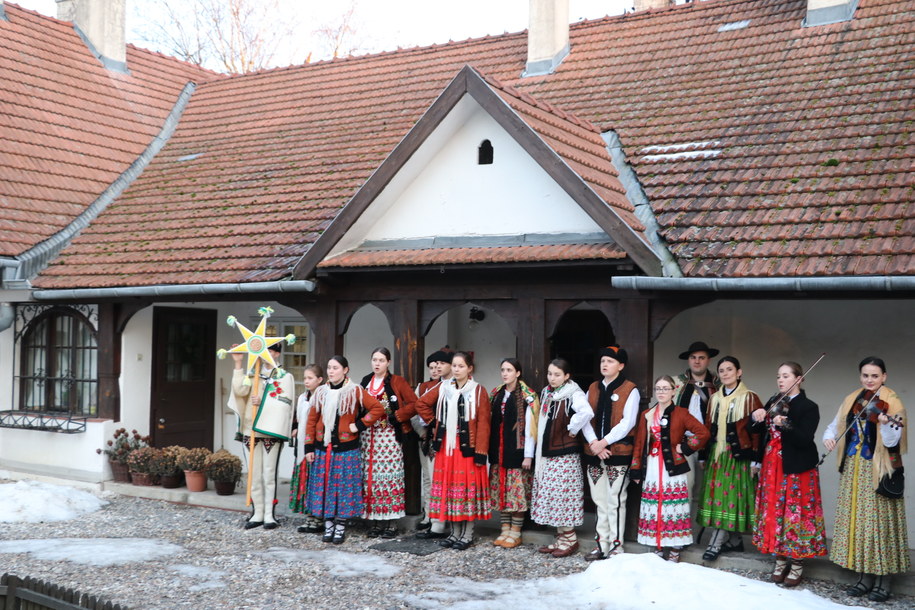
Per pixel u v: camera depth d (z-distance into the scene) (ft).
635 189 29.78
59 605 17.29
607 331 34.12
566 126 30.32
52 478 37.09
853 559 21.50
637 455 24.58
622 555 23.21
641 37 41.06
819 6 36.47
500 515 29.25
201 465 34.45
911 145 27.32
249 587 22.88
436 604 21.27
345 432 27.53
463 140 28.94
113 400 36.91
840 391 28.14
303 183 38.22
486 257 26.89
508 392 26.63
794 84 33.27
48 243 38.24
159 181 42.96
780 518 22.44
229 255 34.04
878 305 27.71
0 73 43.86
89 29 50.34
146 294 33.73
